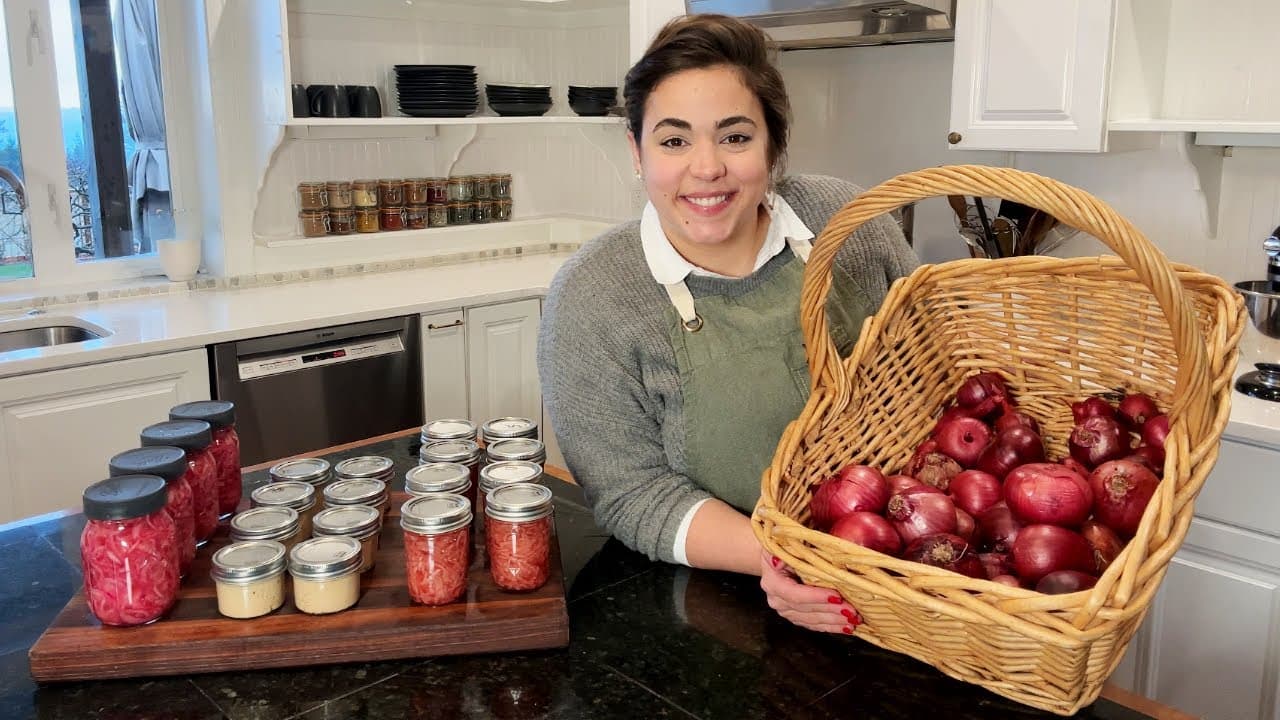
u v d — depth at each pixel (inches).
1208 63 92.4
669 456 52.4
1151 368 49.8
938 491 41.3
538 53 146.9
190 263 119.4
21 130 109.7
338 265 130.0
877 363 50.8
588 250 53.6
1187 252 96.6
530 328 123.3
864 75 116.9
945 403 53.9
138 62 117.5
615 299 51.2
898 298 49.9
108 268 118.3
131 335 96.7
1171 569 77.7
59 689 38.4
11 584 46.3
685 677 39.0
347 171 130.9
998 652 34.7
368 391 110.0
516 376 123.3
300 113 116.6
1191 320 34.2
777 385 51.6
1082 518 39.3
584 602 45.1
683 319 51.1
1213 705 77.0
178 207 123.0
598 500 51.1
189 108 120.8
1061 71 89.3
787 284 53.5
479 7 138.7
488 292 118.6
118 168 118.3
